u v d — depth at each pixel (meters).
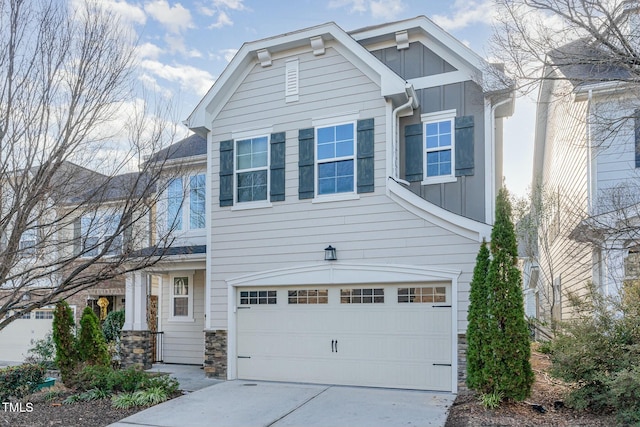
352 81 10.33
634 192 9.53
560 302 14.07
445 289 9.19
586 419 6.64
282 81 10.99
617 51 6.45
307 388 9.51
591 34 6.61
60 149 6.89
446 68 10.41
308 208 10.36
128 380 9.15
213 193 11.37
